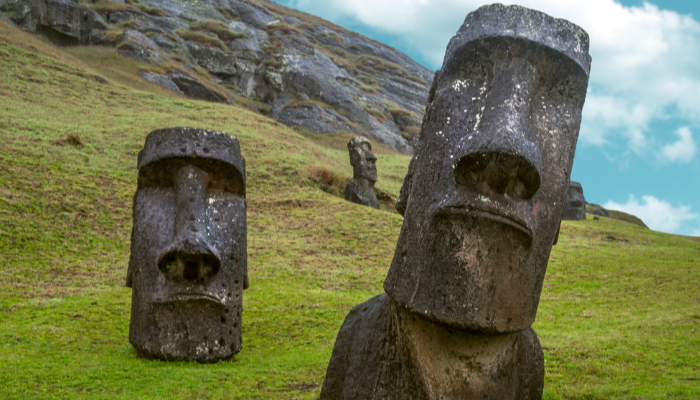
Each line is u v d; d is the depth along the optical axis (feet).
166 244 26.45
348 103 160.86
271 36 196.13
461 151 12.44
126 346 28.73
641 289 42.80
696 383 21.29
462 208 12.41
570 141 13.93
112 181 60.75
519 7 13.82
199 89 131.23
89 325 31.65
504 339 13.55
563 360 24.85
